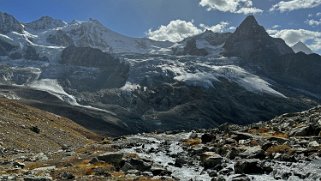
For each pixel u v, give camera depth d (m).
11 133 70.25
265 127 49.09
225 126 64.56
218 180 24.39
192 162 33.41
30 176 23.92
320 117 43.44
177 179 26.12
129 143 51.09
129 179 25.00
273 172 25.86
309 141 34.28
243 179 23.84
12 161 38.25
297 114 56.34
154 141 55.16
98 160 32.94
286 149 31.33
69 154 44.09
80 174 27.72
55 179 24.64
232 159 32.16
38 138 76.62
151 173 28.31
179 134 73.19
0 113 92.62
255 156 30.58
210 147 38.22
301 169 25.66
